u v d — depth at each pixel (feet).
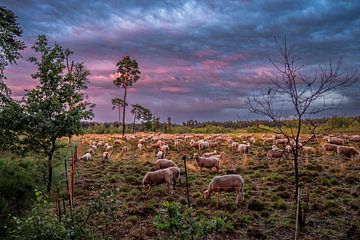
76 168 66.18
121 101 246.27
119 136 175.83
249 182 50.34
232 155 84.89
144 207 36.35
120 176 57.82
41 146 40.57
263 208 36.32
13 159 53.78
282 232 29.73
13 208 32.94
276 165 65.16
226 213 33.99
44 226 18.86
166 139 139.33
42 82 40.09
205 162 60.85
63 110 40.60
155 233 29.32
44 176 43.27
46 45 40.22
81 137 168.96
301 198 39.63
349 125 210.18
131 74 202.80
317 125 29.86
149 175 46.34
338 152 75.92
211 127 281.13
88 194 42.42
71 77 41.14
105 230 29.37
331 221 32.07
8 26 40.68
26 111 38.78
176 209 19.44
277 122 29.25
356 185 46.93
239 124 378.32
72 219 20.72
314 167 59.16
